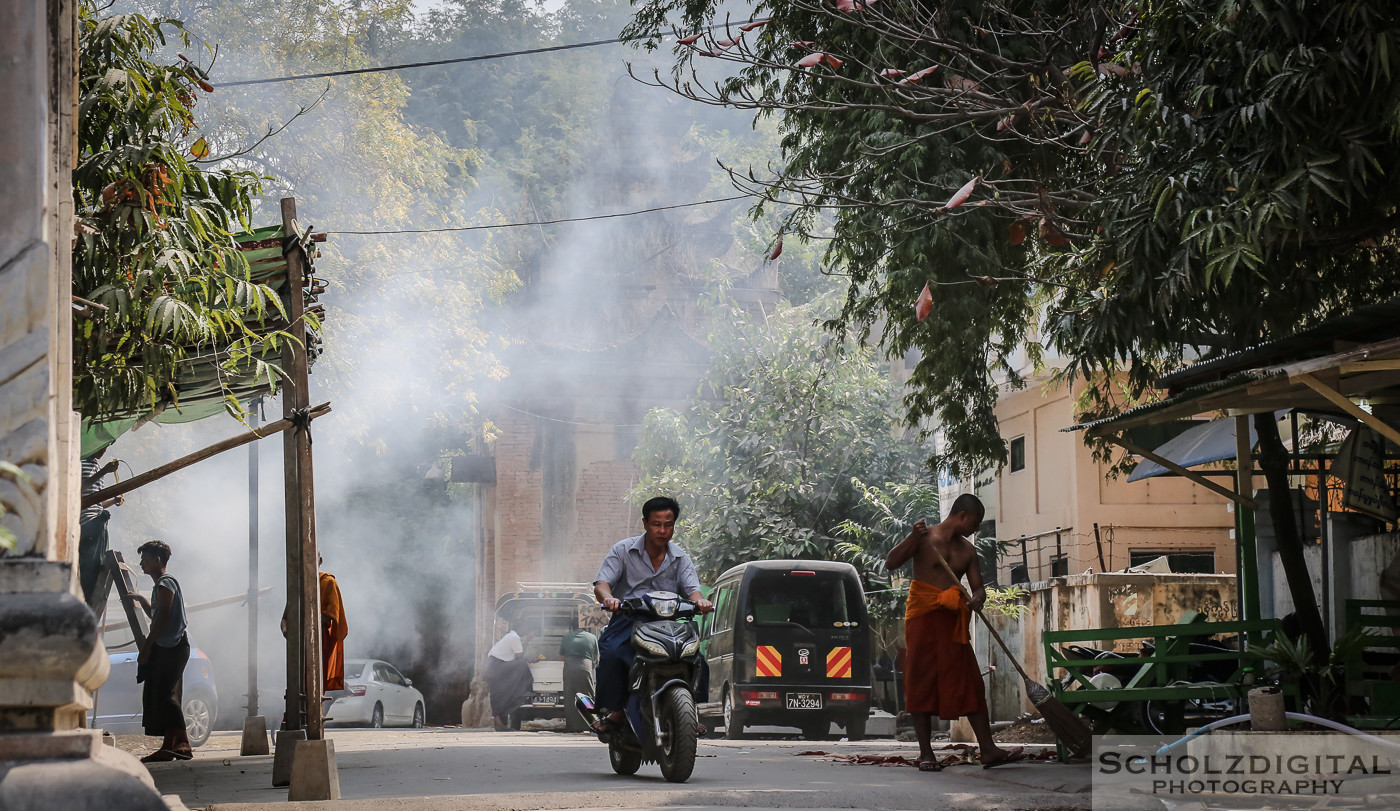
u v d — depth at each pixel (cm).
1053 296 1430
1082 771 778
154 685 1177
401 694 2823
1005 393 2583
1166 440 1218
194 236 615
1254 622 857
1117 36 961
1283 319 882
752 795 663
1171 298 809
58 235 340
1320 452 1329
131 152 582
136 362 704
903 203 1202
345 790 757
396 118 2473
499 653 2331
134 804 285
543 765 996
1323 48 718
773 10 1339
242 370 869
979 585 874
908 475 2422
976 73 1224
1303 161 733
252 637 1390
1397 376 866
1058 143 1123
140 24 629
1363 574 1205
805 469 2367
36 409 304
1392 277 1025
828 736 1908
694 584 865
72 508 335
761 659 1766
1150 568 1953
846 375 2428
